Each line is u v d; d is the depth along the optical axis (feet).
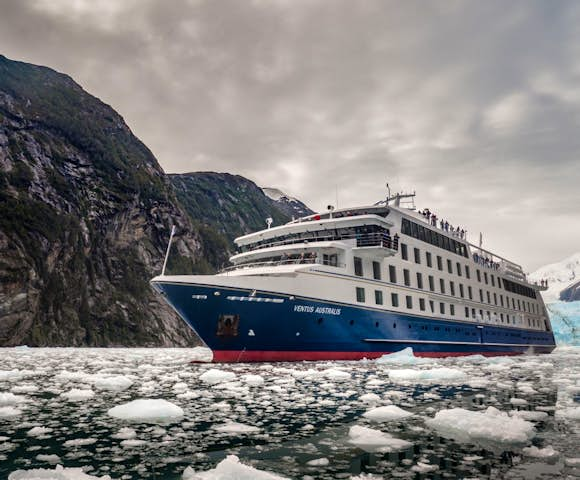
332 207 92.17
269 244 92.22
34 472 14.71
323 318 71.72
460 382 42.96
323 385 40.11
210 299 64.95
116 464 16.92
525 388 38.04
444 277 102.06
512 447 18.99
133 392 37.58
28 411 28.43
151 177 393.29
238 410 27.99
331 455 17.88
